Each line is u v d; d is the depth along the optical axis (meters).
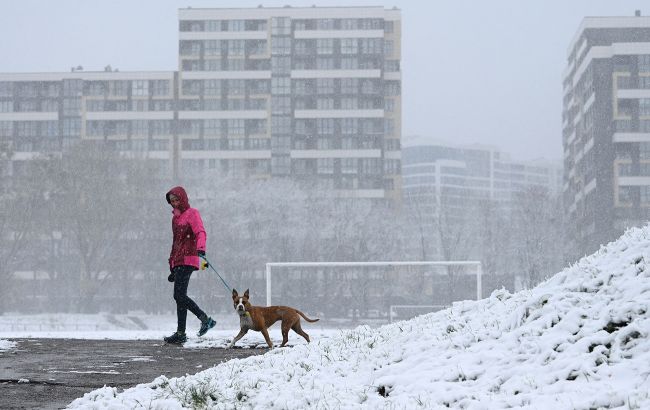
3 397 6.35
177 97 113.56
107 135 112.81
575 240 86.50
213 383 6.24
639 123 101.50
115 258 70.25
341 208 78.81
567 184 122.50
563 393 5.05
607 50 102.75
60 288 75.25
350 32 113.19
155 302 70.50
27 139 112.38
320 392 5.82
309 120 112.75
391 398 5.62
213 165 112.94
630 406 4.50
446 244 85.00
